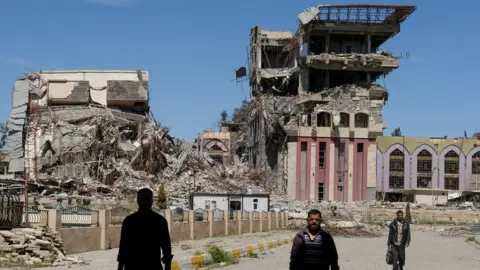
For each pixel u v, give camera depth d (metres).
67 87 88.00
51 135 79.25
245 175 95.12
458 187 102.25
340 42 101.88
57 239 21.94
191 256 21.89
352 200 90.81
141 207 9.05
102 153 77.75
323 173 90.81
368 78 99.31
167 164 85.12
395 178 101.81
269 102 97.19
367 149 91.81
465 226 73.25
